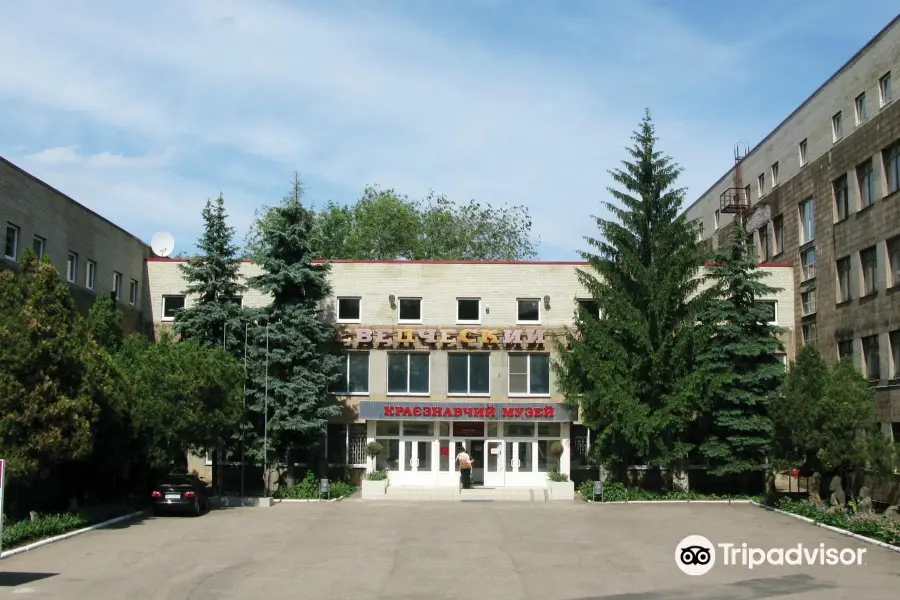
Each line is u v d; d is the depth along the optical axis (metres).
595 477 41.94
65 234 35.12
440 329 42.09
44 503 28.14
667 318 37.28
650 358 36.16
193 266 39.03
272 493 37.25
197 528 26.66
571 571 19.23
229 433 35.06
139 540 23.72
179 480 31.73
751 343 36.62
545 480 41.38
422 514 31.36
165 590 16.66
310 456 40.75
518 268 42.88
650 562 20.53
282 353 37.44
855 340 38.09
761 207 49.84
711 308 37.91
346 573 18.84
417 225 69.62
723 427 37.03
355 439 42.09
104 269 38.88
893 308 35.03
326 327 39.88
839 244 39.75
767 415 36.03
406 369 42.41
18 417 23.33
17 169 31.36
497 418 40.62
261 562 20.23
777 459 33.00
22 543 22.09
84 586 16.97
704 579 18.27
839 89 41.62
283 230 38.91
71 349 24.53
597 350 37.28
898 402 34.34
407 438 42.06
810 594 16.58
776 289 38.03
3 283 24.42
